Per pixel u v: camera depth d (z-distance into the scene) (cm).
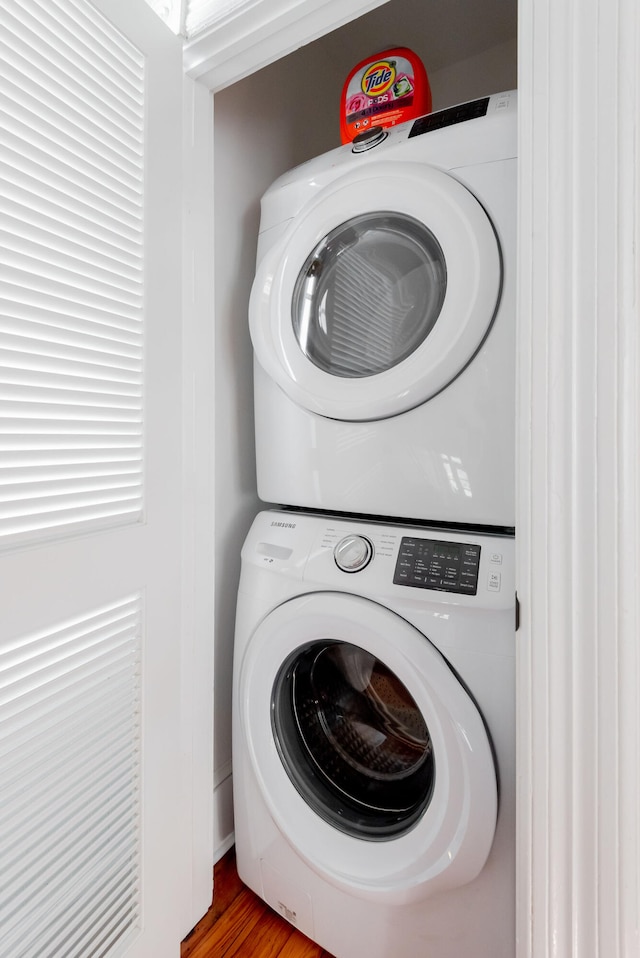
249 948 110
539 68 67
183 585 111
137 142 91
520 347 70
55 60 74
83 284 80
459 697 85
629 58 60
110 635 87
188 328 111
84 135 80
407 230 100
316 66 167
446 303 90
